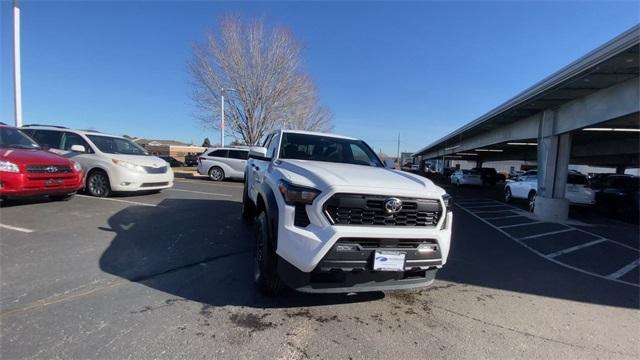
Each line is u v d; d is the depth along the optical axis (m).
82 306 3.53
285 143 5.31
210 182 17.69
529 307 4.32
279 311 3.67
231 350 2.95
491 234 9.09
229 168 18.78
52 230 6.08
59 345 2.87
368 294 4.25
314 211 3.29
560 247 7.93
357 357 2.97
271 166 4.49
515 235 9.12
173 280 4.30
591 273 5.99
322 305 3.86
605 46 8.09
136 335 3.07
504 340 3.45
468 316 3.91
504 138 21.25
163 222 7.18
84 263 4.65
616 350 3.41
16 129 8.59
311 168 3.89
